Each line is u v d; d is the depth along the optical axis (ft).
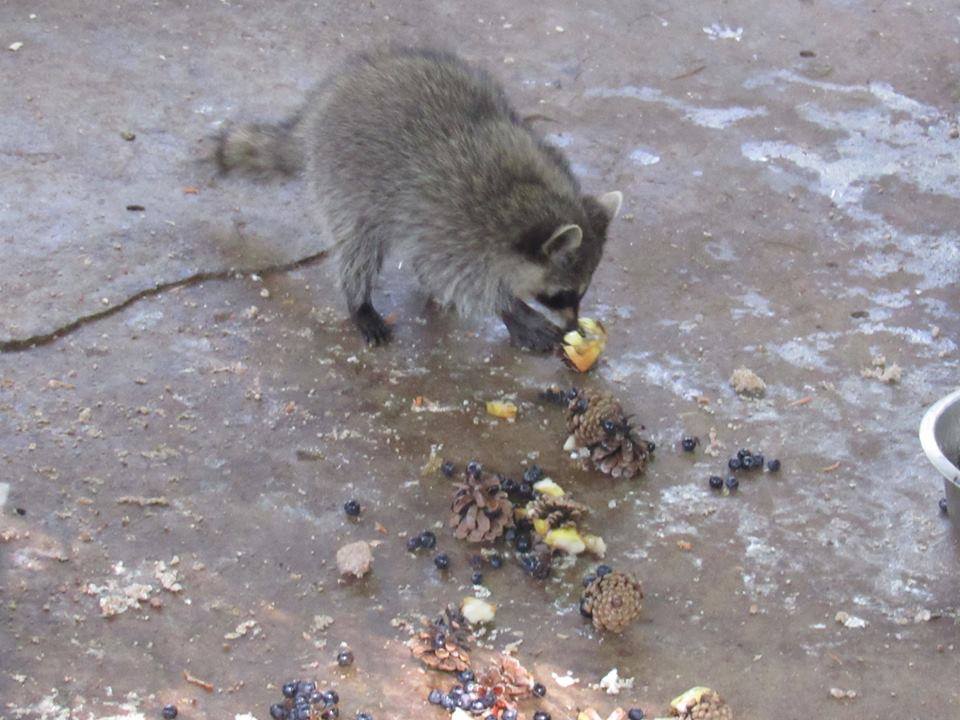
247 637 6.25
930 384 7.54
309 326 7.61
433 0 10.06
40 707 5.94
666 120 9.18
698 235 8.33
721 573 6.62
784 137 9.11
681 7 10.22
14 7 9.37
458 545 6.66
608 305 7.84
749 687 6.21
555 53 9.68
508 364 7.54
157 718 5.95
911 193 8.75
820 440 7.22
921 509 6.93
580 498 6.89
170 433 6.98
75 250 7.77
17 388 7.07
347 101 7.55
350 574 6.48
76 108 8.66
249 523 6.66
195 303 7.63
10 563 6.38
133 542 6.53
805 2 10.39
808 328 7.80
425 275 7.54
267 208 8.23
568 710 6.09
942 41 10.11
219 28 9.51
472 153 7.36
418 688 6.14
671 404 7.35
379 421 7.16
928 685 6.25
